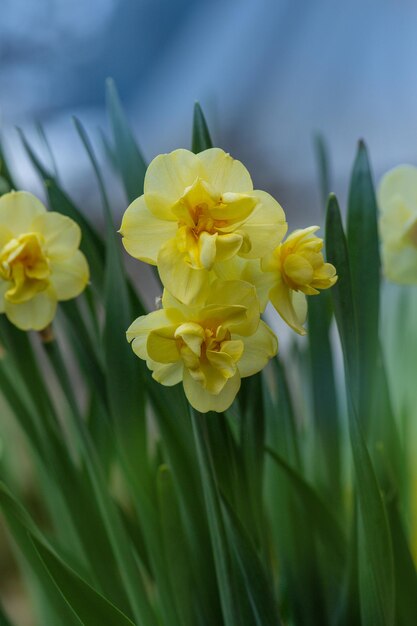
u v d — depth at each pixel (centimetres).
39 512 88
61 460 64
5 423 83
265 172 295
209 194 51
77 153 252
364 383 62
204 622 63
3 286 58
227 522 60
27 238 57
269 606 60
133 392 62
